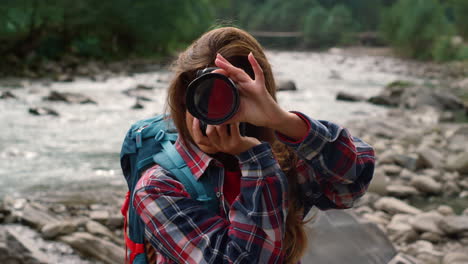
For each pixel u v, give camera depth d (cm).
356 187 102
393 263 253
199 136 92
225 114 84
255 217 89
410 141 815
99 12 2169
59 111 974
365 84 1803
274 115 86
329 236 246
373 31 6588
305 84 1703
